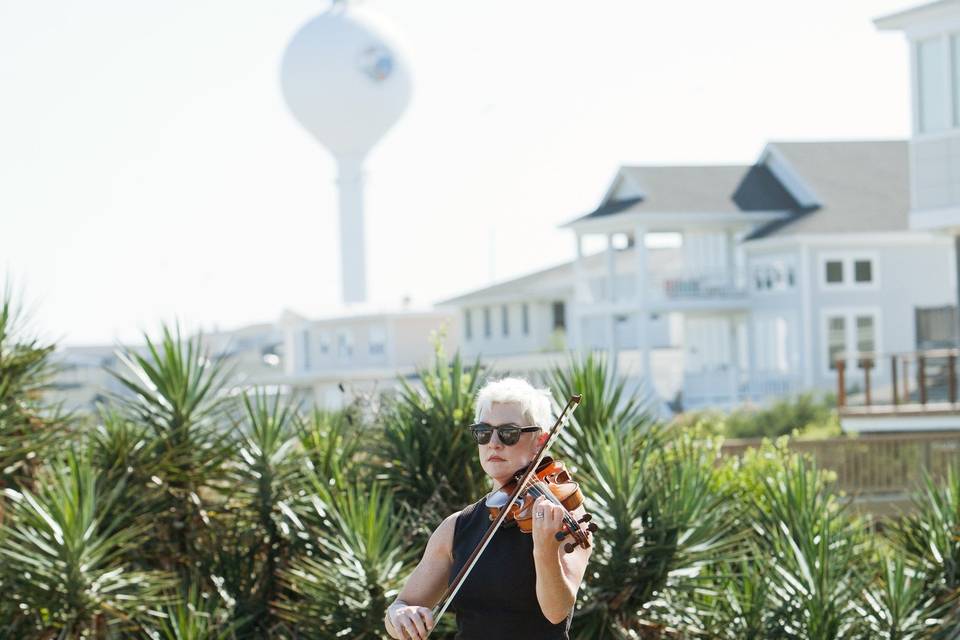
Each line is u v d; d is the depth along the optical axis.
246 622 10.50
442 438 11.07
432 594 5.34
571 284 57.81
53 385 11.84
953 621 10.48
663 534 9.79
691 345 50.03
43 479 10.52
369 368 62.53
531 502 5.08
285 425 11.83
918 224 27.03
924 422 21.67
